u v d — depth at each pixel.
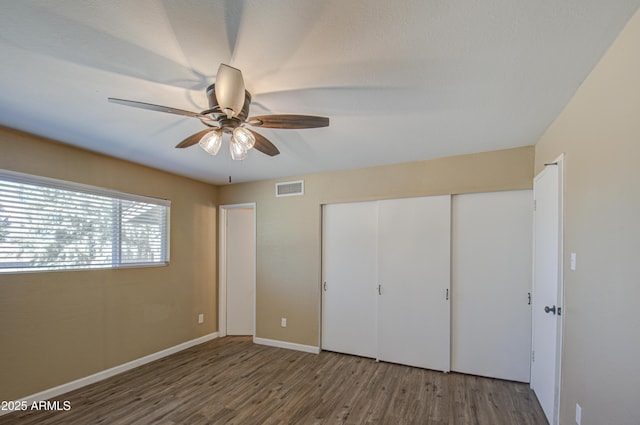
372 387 2.93
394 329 3.53
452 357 3.27
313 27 1.30
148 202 3.64
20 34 1.34
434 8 1.20
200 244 4.38
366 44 1.42
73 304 2.89
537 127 2.46
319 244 4.00
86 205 3.04
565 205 2.05
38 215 2.68
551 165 2.31
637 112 1.22
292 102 2.01
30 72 1.65
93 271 3.06
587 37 1.37
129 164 3.43
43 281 2.68
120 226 3.35
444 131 2.56
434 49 1.46
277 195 4.31
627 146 1.29
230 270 4.71
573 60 1.54
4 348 2.44
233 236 4.75
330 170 3.92
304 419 2.41
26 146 2.59
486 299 3.15
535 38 1.38
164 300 3.80
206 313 4.42
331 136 2.67
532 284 2.93
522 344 3.00
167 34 1.35
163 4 1.18
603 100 1.51
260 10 1.21
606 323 1.47
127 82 1.76
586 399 1.68
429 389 2.88
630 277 1.27
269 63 1.57
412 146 2.96
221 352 3.93
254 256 4.43
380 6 1.19
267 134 2.62
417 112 2.18
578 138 1.84
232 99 1.43
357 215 3.87
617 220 1.38
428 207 3.42
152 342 3.62
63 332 2.80
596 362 1.57
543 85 1.80
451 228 3.32
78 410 2.52
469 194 3.28
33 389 2.59
